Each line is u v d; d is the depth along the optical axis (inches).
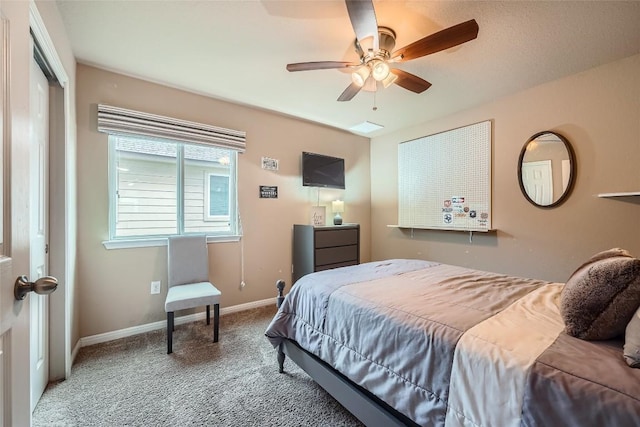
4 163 26.8
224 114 123.4
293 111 135.6
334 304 62.9
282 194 141.9
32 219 61.7
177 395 68.0
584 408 29.0
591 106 96.0
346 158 168.7
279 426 58.4
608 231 93.4
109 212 99.1
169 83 107.0
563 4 66.0
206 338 98.7
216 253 121.8
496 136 121.2
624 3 65.4
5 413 26.5
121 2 66.1
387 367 48.7
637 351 31.9
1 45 26.5
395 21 72.2
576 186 100.0
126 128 99.3
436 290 64.2
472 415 36.9
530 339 39.6
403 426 45.6
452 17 70.8
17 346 28.5
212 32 77.1
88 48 84.6
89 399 66.3
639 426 25.8
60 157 74.4
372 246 179.3
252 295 131.9
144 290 104.3
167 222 112.6
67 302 75.5
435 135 144.3
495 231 121.8
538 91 108.3
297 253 142.8
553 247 105.7
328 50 85.3
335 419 60.5
